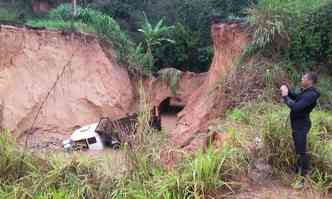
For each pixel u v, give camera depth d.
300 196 6.10
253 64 12.68
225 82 12.90
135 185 5.84
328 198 6.11
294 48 12.89
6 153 6.23
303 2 13.92
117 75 18.61
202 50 23.14
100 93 17.72
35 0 27.86
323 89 11.75
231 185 6.19
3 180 5.99
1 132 7.03
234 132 7.36
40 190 5.76
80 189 5.77
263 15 13.30
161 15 28.36
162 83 20.19
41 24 18.81
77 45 17.91
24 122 15.61
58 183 5.95
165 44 22.48
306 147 6.53
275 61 12.82
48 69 16.95
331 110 11.16
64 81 17.02
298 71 12.67
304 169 6.52
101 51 18.45
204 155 6.53
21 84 16.14
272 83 11.81
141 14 28.28
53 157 6.56
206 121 12.72
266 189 6.27
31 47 16.88
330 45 12.70
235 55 14.23
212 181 5.91
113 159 6.59
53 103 16.47
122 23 26.98
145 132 6.59
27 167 6.26
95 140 12.68
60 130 16.16
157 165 6.27
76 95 17.14
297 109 6.28
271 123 7.21
